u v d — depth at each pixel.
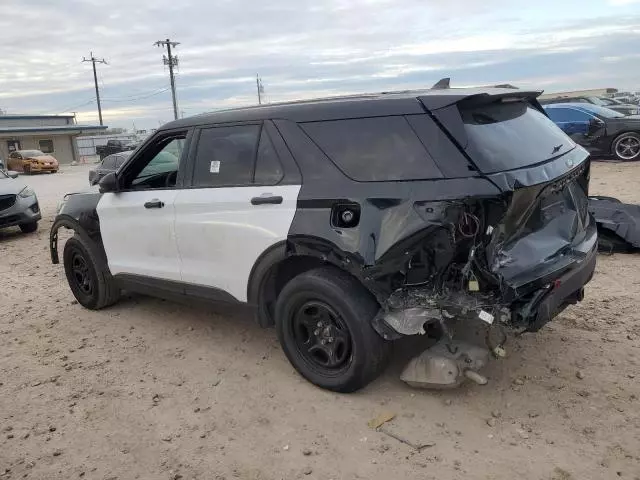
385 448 3.23
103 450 3.36
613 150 16.06
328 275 3.65
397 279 3.39
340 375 3.74
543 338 4.49
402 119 3.50
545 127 3.97
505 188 3.13
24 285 7.11
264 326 4.20
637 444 3.16
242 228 4.04
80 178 31.45
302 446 3.30
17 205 10.84
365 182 3.51
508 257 3.37
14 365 4.59
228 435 3.45
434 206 3.21
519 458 3.09
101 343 4.96
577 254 3.75
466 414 3.54
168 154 4.88
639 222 6.75
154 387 4.10
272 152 3.98
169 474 3.11
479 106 3.58
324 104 3.87
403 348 4.32
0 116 55.72
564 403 3.59
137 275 5.04
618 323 4.75
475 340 3.99
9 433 3.58
